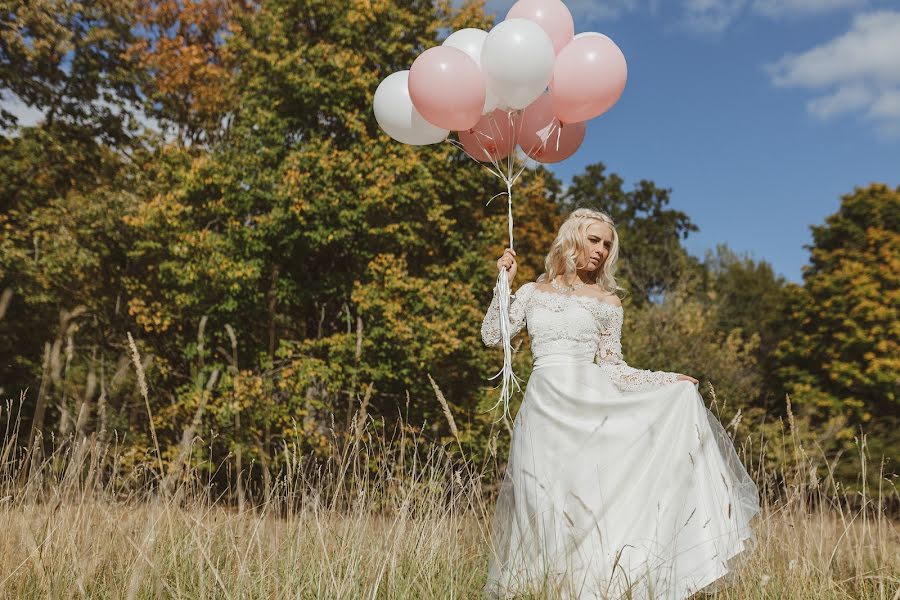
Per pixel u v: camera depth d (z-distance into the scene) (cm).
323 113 1112
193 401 834
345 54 1073
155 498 302
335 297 1106
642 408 301
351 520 309
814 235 1608
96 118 1255
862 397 1302
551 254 334
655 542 274
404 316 1021
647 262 1988
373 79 1076
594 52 355
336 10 1113
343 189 1020
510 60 340
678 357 1388
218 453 663
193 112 1405
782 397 1389
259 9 1420
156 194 1164
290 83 1053
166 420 859
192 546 286
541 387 311
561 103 365
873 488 552
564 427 300
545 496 291
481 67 361
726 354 1466
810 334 1393
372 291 1002
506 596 276
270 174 1030
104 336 772
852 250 1473
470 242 1198
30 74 1169
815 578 299
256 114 1084
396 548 281
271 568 274
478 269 1158
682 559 275
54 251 1016
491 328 338
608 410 299
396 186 1016
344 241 1046
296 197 984
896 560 330
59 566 261
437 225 1091
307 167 1012
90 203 1078
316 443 852
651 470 289
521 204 1269
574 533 279
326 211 1003
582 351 313
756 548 305
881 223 1489
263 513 312
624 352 1362
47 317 923
